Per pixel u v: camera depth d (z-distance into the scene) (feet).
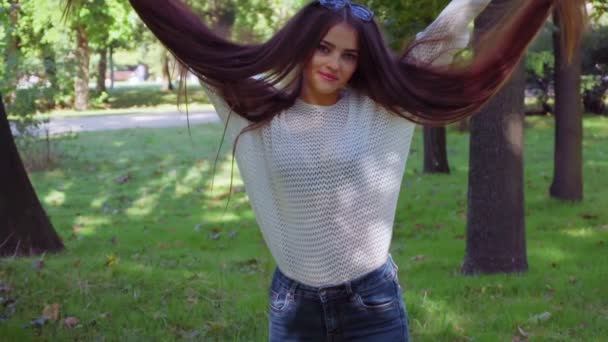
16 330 16.28
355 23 8.38
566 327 16.93
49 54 48.34
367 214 8.63
